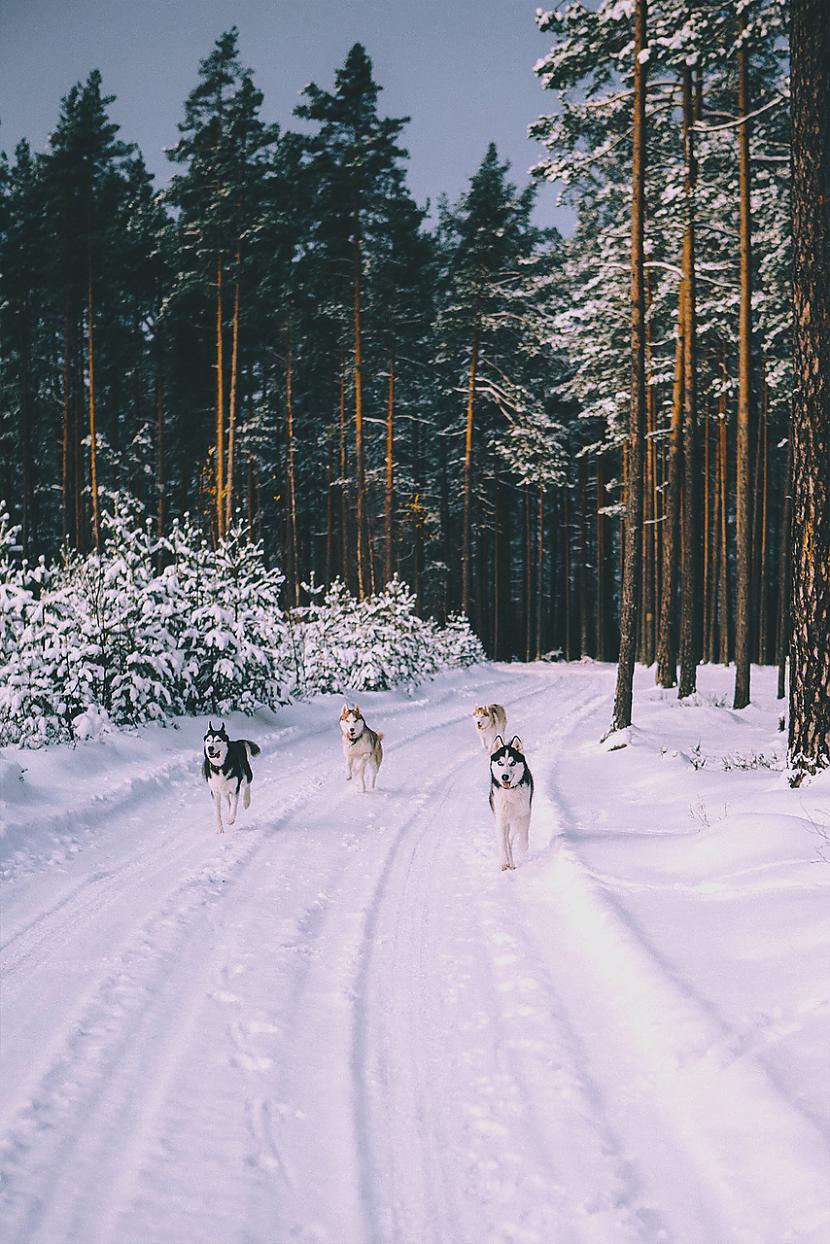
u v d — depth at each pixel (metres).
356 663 23.30
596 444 36.53
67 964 5.66
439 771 13.46
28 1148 3.61
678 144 21.48
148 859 8.32
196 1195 3.31
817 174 7.88
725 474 31.52
